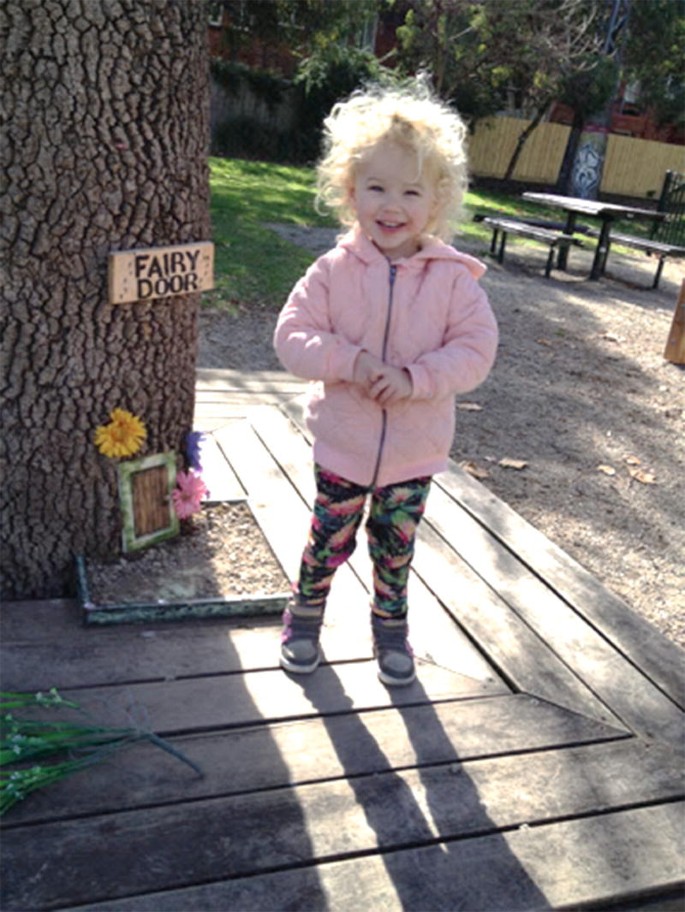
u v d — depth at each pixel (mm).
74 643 2463
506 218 12414
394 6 19188
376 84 2881
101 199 2385
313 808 2000
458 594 2951
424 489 2326
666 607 3348
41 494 2580
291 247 9219
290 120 20016
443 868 1891
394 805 2035
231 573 2838
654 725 2408
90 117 2301
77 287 2430
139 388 2662
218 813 1957
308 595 2445
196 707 2271
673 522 4145
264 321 6535
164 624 2600
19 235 2332
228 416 4270
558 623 2844
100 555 2732
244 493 3436
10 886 1726
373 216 2141
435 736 2270
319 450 2295
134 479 2750
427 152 2084
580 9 19672
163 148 2463
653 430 5387
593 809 2096
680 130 26625
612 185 24156
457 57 18234
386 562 2389
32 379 2467
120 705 2248
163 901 1736
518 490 4258
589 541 3832
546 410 5504
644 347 7414
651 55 22094
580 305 8828
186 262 2607
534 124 20562
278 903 1762
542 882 1884
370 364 2111
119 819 1913
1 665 2340
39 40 2205
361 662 2527
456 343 2195
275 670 2447
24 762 2047
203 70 2553
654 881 1914
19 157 2271
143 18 2311
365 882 1835
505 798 2096
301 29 17219
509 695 2471
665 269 12055
